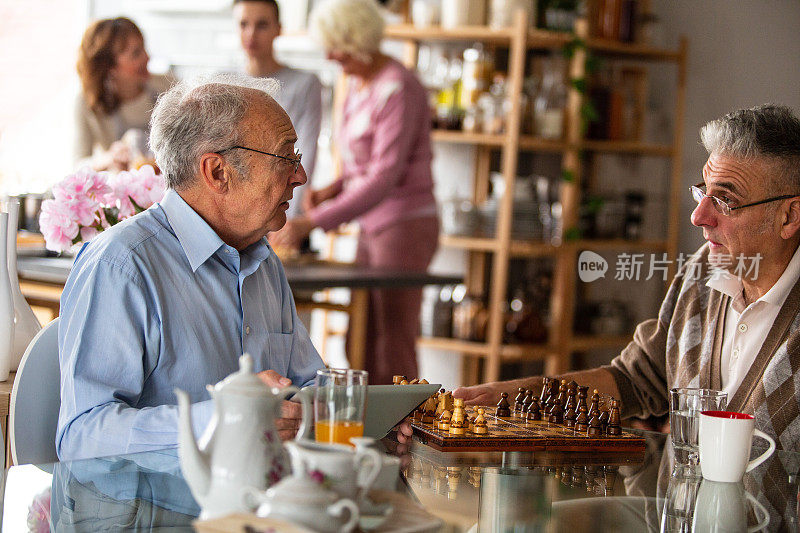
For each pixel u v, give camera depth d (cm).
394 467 111
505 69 466
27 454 164
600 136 448
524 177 480
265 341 179
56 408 168
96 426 153
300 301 351
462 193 466
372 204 375
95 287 159
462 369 457
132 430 151
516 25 418
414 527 102
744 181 172
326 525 90
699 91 445
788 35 411
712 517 127
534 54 465
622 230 458
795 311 174
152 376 165
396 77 378
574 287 448
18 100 571
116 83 388
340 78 476
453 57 448
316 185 507
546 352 439
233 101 168
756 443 171
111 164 369
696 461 152
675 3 453
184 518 116
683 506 132
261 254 182
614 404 165
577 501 131
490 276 468
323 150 503
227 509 98
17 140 570
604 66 454
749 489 142
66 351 159
